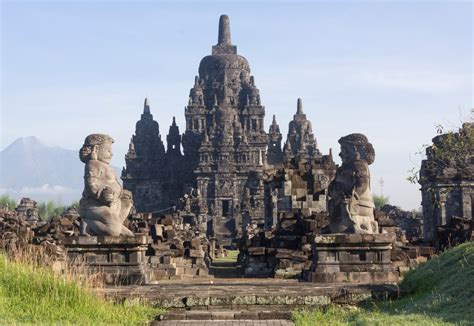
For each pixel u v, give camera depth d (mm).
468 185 53219
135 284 25375
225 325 18328
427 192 57062
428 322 17406
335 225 26719
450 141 38562
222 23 195125
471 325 16766
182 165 178125
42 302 18797
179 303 20953
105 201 26031
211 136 169500
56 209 132000
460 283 20281
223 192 163625
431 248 32656
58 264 24734
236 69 185875
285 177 50250
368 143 27375
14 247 24812
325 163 53562
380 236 25891
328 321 19328
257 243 40188
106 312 19266
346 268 25953
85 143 26719
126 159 177375
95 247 25750
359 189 26750
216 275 36938
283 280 29484
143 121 179375
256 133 171375
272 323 18656
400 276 27578
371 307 21266
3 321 17078
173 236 41000
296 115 186875
